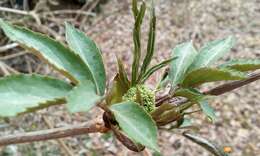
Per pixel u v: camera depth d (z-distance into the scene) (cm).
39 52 9
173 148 53
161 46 68
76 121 55
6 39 62
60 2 74
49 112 56
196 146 53
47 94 9
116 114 9
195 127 12
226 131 54
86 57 11
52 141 51
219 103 57
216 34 70
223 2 77
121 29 73
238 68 11
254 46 66
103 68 10
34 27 59
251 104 57
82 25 75
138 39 10
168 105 10
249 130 54
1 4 61
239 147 52
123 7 79
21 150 50
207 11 75
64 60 10
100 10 78
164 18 74
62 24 64
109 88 10
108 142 54
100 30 74
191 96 10
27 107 8
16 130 52
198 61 12
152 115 10
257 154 51
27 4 61
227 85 11
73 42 11
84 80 9
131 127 8
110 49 69
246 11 74
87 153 53
